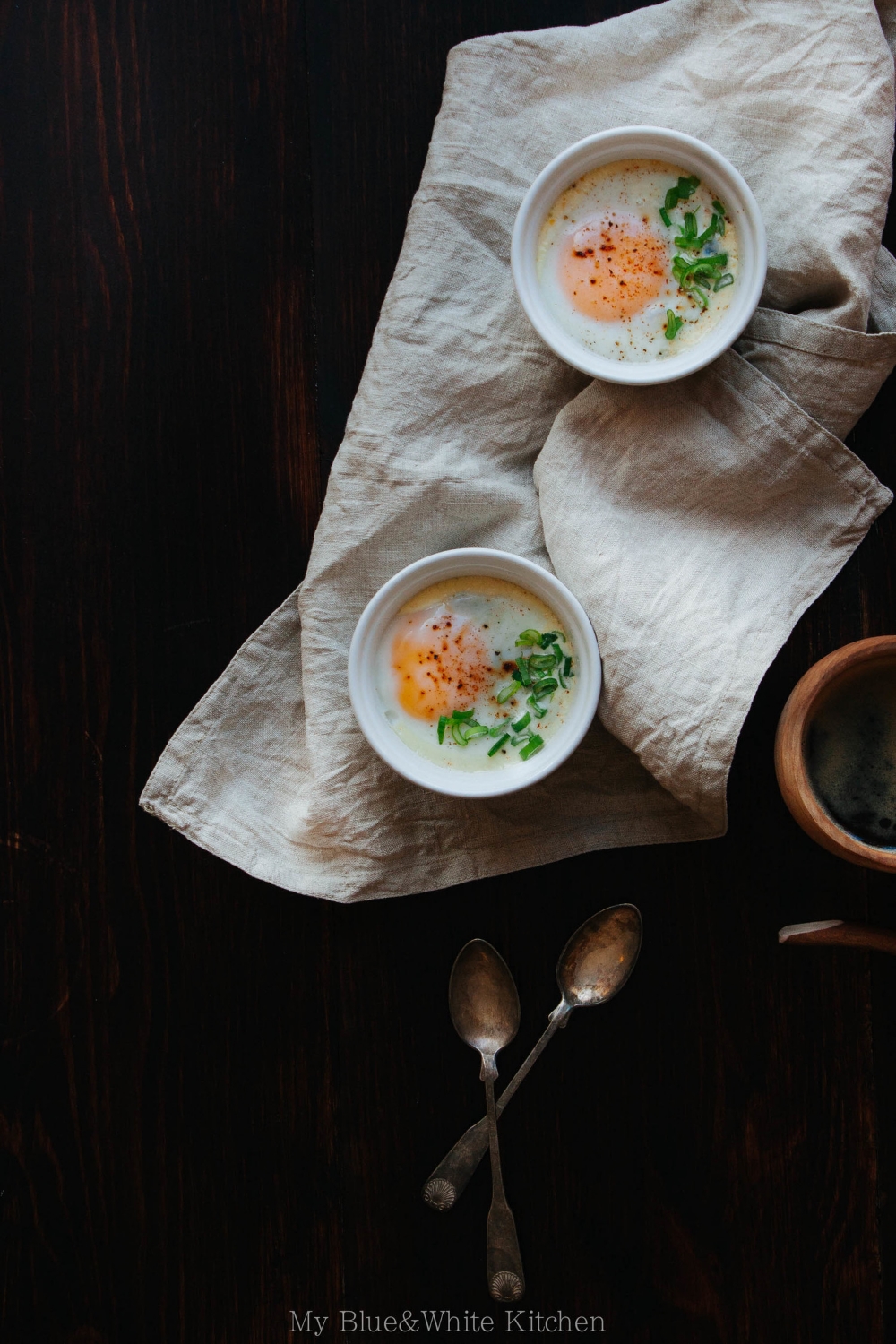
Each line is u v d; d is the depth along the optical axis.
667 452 0.72
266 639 0.75
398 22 0.76
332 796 0.73
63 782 0.77
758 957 0.76
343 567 0.73
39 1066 0.77
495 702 0.72
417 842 0.74
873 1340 0.75
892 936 0.73
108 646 0.77
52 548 0.77
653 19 0.73
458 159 0.73
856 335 0.70
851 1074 0.75
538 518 0.74
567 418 0.72
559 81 0.73
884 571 0.75
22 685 0.77
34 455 0.77
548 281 0.72
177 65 0.76
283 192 0.76
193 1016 0.77
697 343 0.71
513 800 0.75
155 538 0.77
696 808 0.71
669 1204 0.76
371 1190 0.76
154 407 0.77
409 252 0.73
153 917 0.77
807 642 0.75
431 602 0.72
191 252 0.77
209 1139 0.76
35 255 0.77
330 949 0.76
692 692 0.70
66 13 0.76
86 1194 0.76
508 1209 0.75
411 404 0.73
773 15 0.71
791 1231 0.75
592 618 0.72
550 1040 0.76
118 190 0.77
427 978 0.76
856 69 0.71
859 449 0.75
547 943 0.76
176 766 0.74
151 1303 0.76
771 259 0.72
